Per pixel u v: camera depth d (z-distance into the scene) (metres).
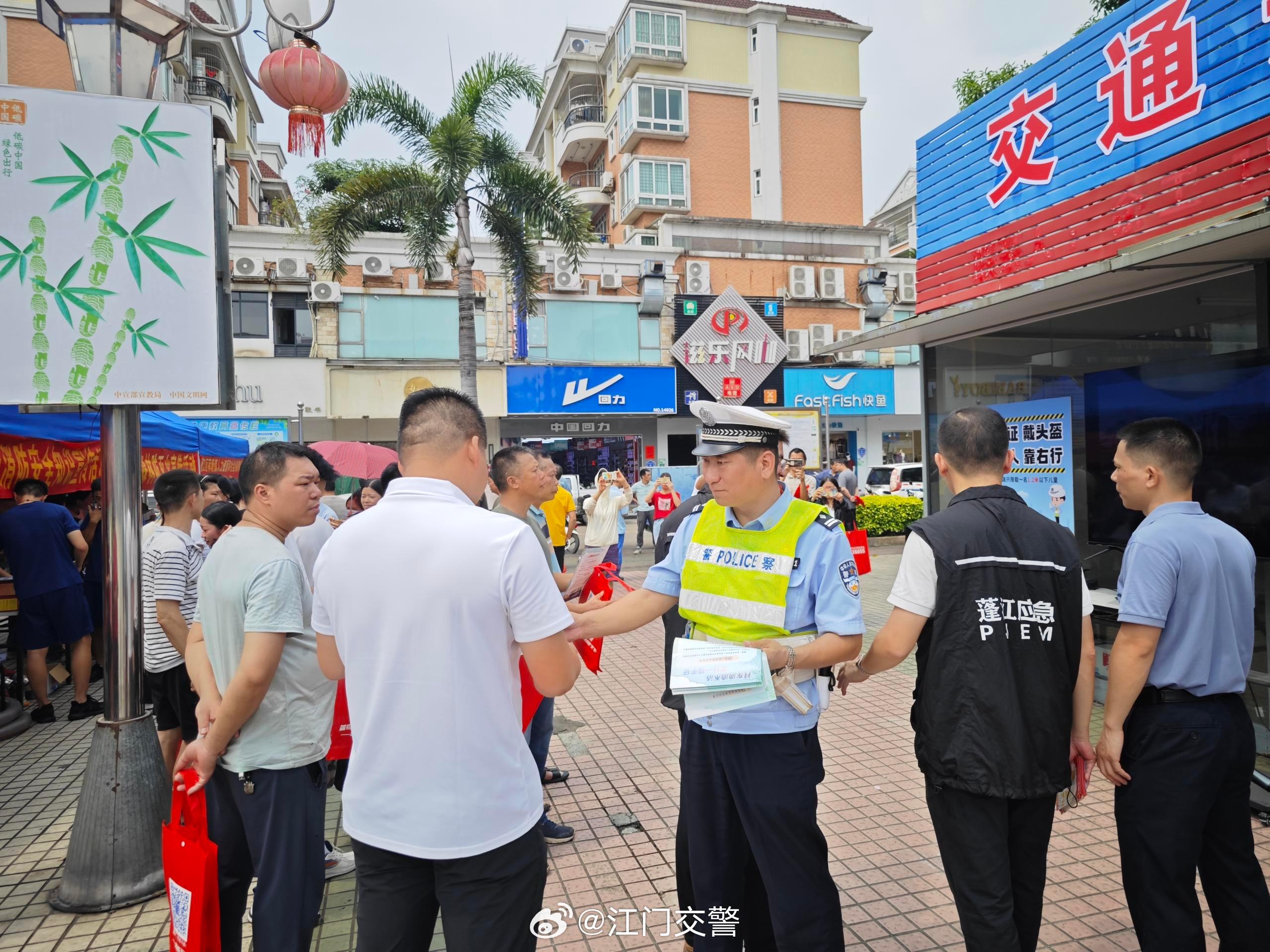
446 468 1.82
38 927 3.02
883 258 26.06
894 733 4.84
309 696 2.39
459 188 11.53
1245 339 4.41
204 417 19.17
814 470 19.66
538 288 12.89
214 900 2.03
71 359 3.12
